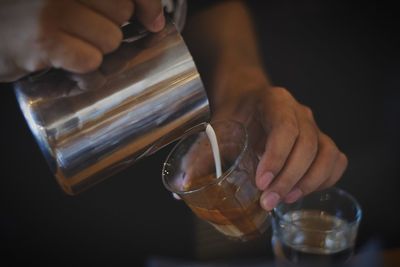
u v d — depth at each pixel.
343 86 1.15
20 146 0.69
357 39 1.24
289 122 0.47
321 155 0.48
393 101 1.11
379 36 1.24
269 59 1.21
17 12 0.38
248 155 0.43
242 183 0.43
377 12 1.30
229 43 0.71
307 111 0.52
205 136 0.47
